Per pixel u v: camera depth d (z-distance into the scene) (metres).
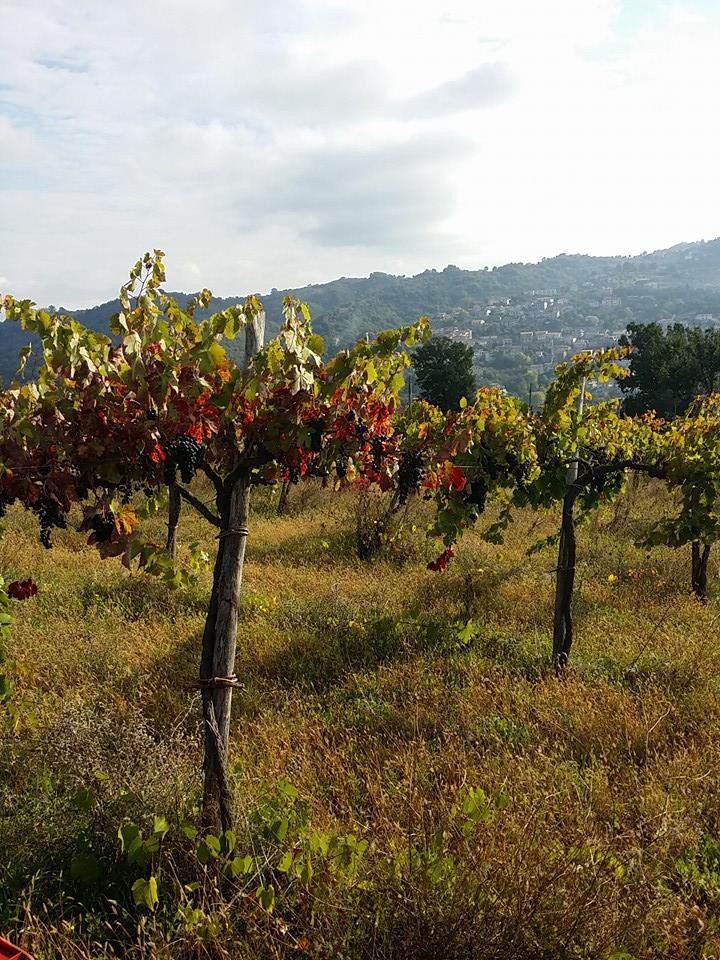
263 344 3.72
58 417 3.38
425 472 4.62
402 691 5.73
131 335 3.32
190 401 3.36
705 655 6.27
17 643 6.41
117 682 5.87
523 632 7.44
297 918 2.95
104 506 3.55
